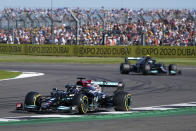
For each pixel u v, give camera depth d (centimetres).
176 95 5475
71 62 13462
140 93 5694
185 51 15150
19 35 17788
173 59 14850
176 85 6869
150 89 6228
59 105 3706
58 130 2822
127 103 3909
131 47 15400
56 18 17800
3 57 15650
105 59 14700
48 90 5966
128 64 9231
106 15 18225
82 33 17250
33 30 17800
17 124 3091
